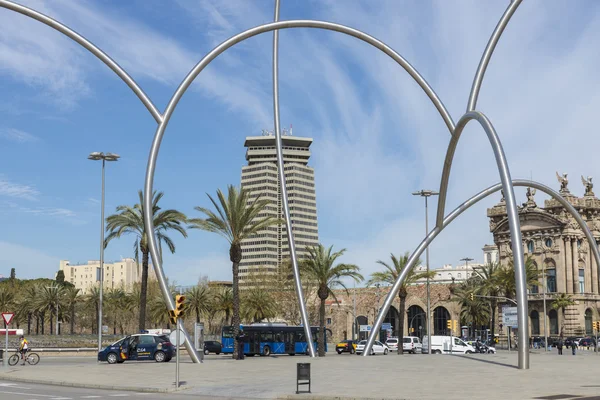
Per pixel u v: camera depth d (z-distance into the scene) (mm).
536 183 53781
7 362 40438
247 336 62344
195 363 40844
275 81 52438
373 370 32219
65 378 30297
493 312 90938
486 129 36094
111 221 55969
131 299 108062
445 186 47688
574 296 102312
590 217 106688
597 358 41812
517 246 31953
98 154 54531
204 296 92375
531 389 22156
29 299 102938
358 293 118375
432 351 76000
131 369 35594
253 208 49094
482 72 41438
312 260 61906
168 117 39125
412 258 49812
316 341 64500
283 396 22062
